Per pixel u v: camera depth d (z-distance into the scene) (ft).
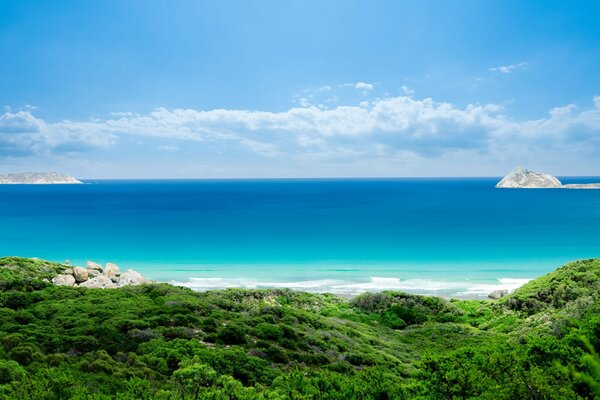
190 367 65.41
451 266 258.16
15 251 293.43
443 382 56.59
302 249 308.60
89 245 316.60
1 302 107.96
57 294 118.62
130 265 260.83
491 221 437.58
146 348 84.12
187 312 110.73
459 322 156.25
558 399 47.26
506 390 50.93
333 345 107.55
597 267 159.22
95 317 99.76
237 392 60.59
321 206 617.21
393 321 156.25
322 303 173.37
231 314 118.32
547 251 295.07
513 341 111.14
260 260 275.39
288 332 107.76
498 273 241.14
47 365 69.21
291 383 63.98
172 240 338.95
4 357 70.64
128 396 55.98
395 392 62.13
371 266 260.21
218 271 247.91
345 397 60.90
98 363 71.92
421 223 426.51
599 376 25.86
